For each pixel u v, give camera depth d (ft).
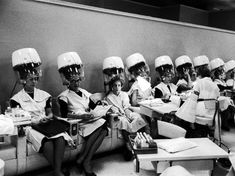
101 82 14.46
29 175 9.87
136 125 11.46
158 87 15.29
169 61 15.64
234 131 16.29
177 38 18.30
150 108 11.44
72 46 13.10
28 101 10.37
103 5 22.02
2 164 7.47
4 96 11.23
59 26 12.53
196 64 18.44
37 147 9.02
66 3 12.59
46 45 12.19
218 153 7.36
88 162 9.87
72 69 11.21
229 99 15.98
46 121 9.91
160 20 17.02
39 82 12.14
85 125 10.48
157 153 7.25
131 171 10.48
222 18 27.63
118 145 11.53
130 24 15.49
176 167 5.72
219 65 18.97
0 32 10.89
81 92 11.81
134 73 14.56
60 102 11.16
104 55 14.48
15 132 8.46
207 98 11.93
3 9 10.87
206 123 11.96
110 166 10.90
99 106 11.40
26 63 10.10
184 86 15.71
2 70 11.08
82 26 13.37
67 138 9.38
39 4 11.79
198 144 8.11
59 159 8.98
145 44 16.47
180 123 11.95
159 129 9.73
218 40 21.22
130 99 13.99
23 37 11.48
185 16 25.62
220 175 8.30
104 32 14.33
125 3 23.68
